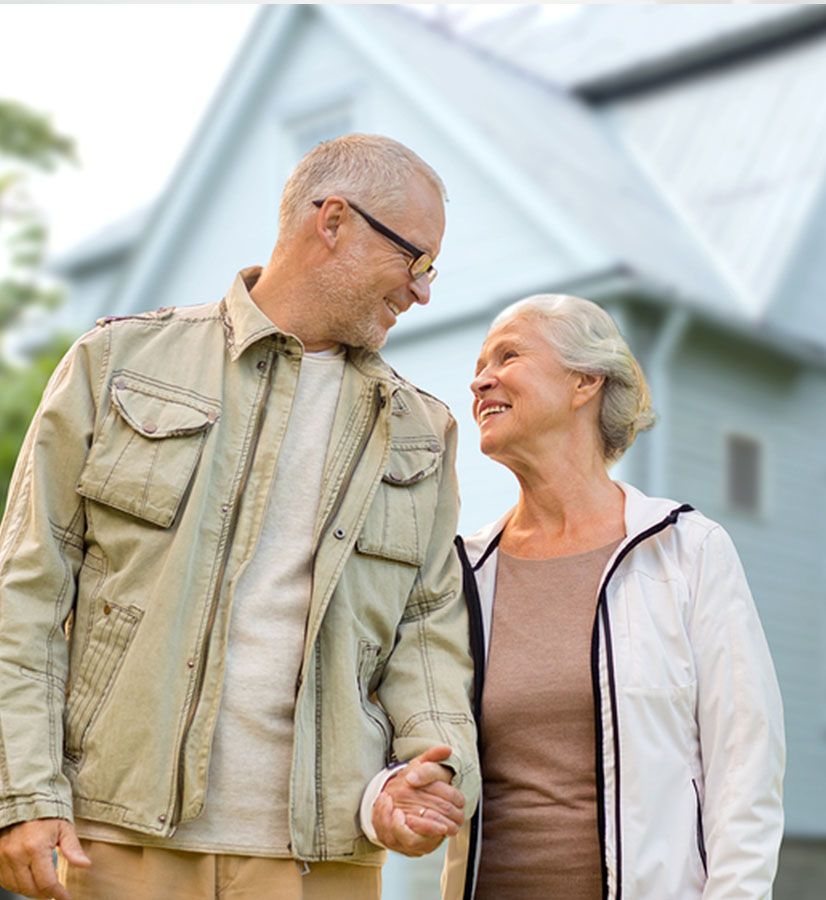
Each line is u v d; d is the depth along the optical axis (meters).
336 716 1.97
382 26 6.86
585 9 7.53
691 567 2.18
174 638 1.91
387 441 2.13
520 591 2.26
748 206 6.59
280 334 2.10
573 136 6.86
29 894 1.80
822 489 6.56
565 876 2.06
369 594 2.07
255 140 7.06
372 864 2.01
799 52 6.74
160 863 1.88
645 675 2.11
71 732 1.91
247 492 2.02
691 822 2.06
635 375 2.35
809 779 6.36
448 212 6.42
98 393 2.02
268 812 1.91
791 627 6.41
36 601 1.93
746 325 6.23
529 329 2.34
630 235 6.21
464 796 1.97
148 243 7.12
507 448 2.31
